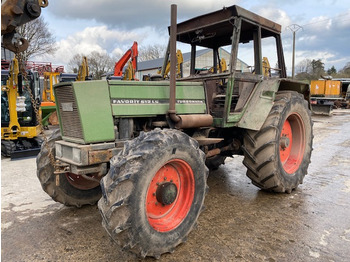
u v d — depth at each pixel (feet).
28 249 8.64
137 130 10.41
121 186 7.23
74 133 8.95
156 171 7.73
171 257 8.13
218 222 10.19
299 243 8.76
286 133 13.70
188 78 12.14
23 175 16.48
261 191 13.34
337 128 35.76
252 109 11.66
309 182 14.57
